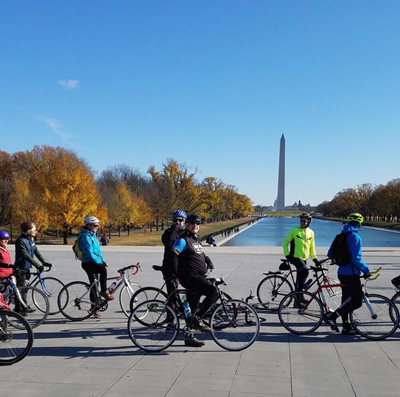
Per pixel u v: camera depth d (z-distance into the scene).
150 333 5.96
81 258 7.70
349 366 5.23
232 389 4.53
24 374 5.00
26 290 7.89
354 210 133.50
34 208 44.91
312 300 6.68
